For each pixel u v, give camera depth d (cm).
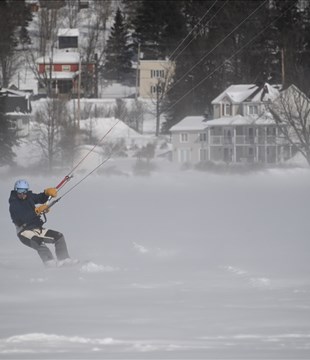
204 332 2308
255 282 3198
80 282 3259
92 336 2253
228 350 2039
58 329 2355
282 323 2431
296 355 1969
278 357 1942
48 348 2050
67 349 2039
